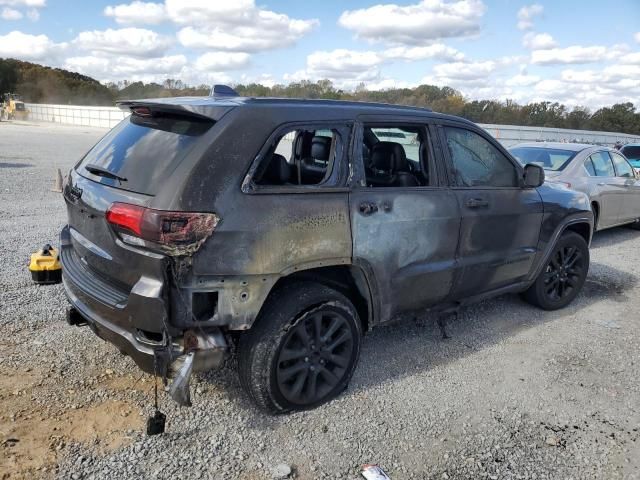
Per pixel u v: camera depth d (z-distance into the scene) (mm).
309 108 3299
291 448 3023
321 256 3223
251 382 3146
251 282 2949
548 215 4926
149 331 2795
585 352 4527
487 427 3354
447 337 4645
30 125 47594
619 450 3195
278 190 3051
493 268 4438
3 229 7387
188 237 2707
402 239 3643
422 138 3936
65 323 4383
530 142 9500
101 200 3010
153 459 2834
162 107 3107
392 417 3396
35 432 2969
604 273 6961
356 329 3516
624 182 9031
